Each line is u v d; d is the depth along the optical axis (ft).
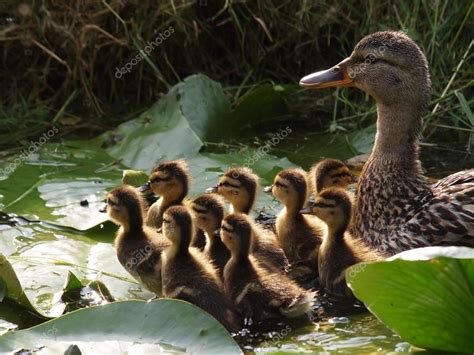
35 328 33.37
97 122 56.08
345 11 58.08
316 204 38.11
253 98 54.39
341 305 37.37
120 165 50.47
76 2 56.75
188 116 53.16
